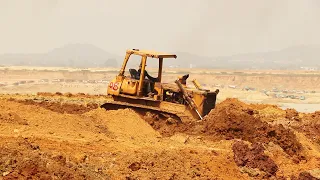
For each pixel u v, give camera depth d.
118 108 45.53
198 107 43.16
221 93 184.25
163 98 44.84
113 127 37.81
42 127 34.38
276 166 34.12
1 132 31.88
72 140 32.59
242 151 34.81
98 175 28.44
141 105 44.84
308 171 34.66
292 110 51.31
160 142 35.78
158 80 47.47
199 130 39.94
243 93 190.00
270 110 52.09
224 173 32.22
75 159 29.25
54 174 26.14
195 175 30.47
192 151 33.88
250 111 44.00
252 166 33.75
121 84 45.94
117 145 33.16
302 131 46.03
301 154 38.06
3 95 54.19
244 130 38.69
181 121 42.03
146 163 30.30
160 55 45.31
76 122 36.72
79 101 52.47
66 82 193.75
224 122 39.31
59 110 47.47
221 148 35.78
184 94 43.56
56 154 28.56
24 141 29.77
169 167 30.50
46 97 53.91
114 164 29.95
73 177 26.55
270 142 37.97
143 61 45.19
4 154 26.78
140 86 45.03
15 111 36.78
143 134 37.66
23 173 25.59
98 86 181.12
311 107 150.88
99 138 33.84
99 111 40.53
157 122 42.97
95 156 30.59
